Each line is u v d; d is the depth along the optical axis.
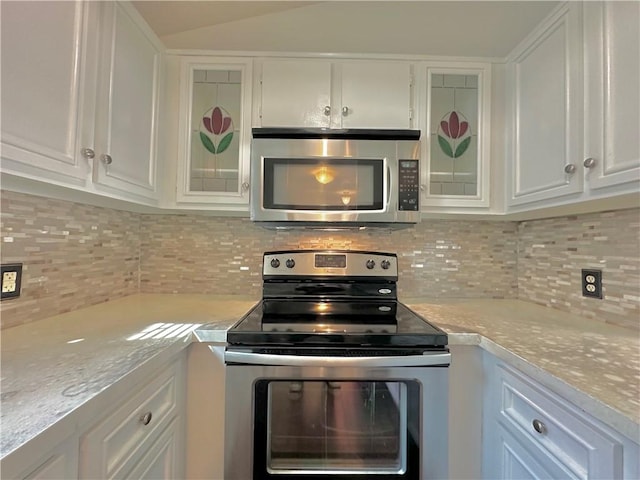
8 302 1.02
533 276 1.62
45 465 0.53
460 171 1.48
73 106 0.92
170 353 0.91
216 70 1.48
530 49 1.30
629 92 0.87
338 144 1.37
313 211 1.36
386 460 1.05
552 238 1.50
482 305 1.55
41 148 0.82
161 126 1.42
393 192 1.36
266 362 1.00
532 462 0.84
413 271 1.73
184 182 1.46
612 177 0.92
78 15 0.94
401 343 1.03
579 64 1.04
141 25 1.26
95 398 0.61
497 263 1.74
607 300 1.21
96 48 1.01
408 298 1.70
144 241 1.72
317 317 1.26
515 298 1.72
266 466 1.03
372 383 1.05
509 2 1.20
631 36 0.86
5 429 0.49
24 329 1.03
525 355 0.86
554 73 1.16
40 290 1.13
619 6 0.90
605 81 0.94
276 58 1.47
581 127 1.03
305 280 1.55
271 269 1.54
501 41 1.38
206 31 1.37
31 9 0.78
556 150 1.14
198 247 1.72
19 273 1.05
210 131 1.48
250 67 1.47
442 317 1.29
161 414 0.94
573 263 1.37
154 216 1.72
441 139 1.48
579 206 1.13
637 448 0.59
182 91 1.46
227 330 1.08
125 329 1.06
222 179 1.47
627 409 0.58
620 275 1.16
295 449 1.05
